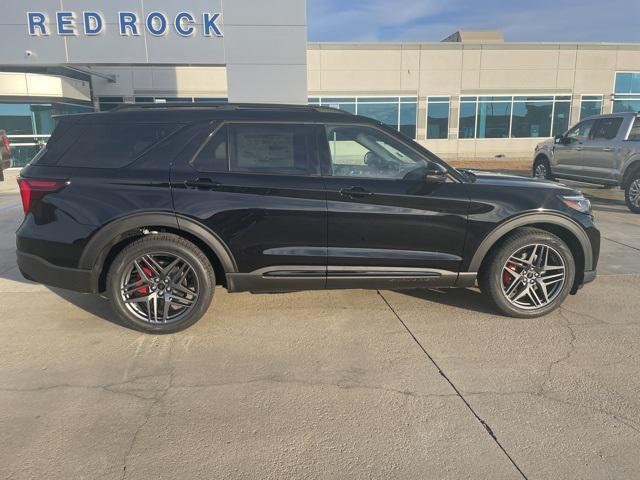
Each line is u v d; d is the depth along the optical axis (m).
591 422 2.79
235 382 3.23
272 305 4.57
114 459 2.49
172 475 2.38
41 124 18.61
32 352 3.63
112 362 3.48
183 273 3.86
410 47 23.94
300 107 4.07
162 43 13.20
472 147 25.22
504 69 24.62
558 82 25.06
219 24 13.20
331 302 4.64
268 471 2.41
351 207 3.85
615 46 25.05
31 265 3.82
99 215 3.69
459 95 24.61
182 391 3.12
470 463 2.47
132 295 3.86
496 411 2.90
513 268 4.18
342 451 2.56
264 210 3.78
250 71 13.47
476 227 3.99
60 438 2.65
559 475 2.38
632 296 4.82
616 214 9.45
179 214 3.72
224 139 3.87
